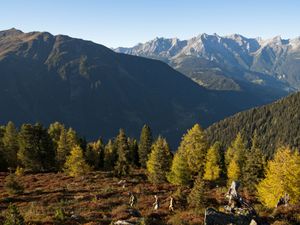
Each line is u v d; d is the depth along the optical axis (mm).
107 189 48844
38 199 43219
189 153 64438
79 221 27000
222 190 47062
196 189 33844
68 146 80750
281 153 42719
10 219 21469
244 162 76375
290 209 24453
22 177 63938
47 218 27625
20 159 78188
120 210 30406
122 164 70938
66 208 36125
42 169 77375
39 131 77125
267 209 26391
